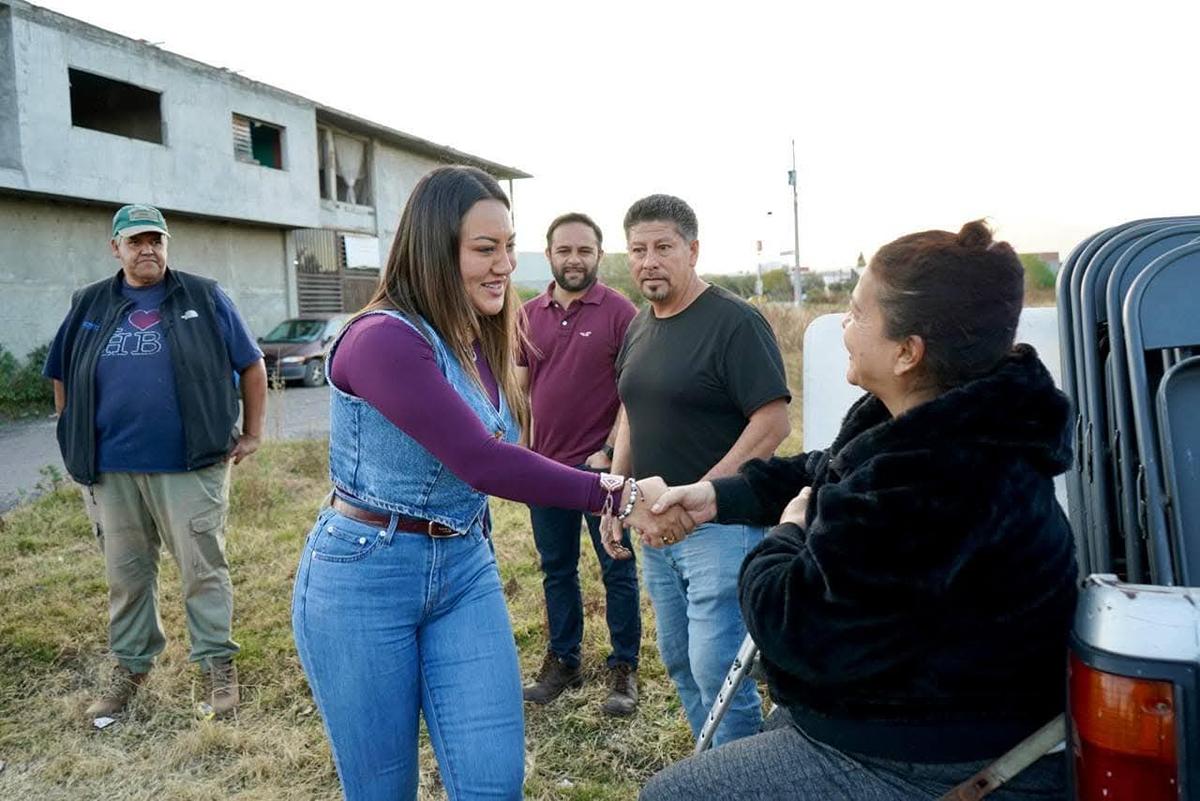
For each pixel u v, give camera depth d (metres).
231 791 2.93
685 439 2.64
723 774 1.52
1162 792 1.10
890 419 1.46
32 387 14.25
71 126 15.55
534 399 3.65
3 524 5.99
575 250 3.46
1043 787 1.35
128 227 3.32
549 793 2.88
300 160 21.20
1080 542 1.72
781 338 13.92
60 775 3.02
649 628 4.10
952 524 1.25
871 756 1.40
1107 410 1.68
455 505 1.91
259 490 6.60
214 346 3.42
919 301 1.33
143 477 3.35
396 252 1.87
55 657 3.90
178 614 4.30
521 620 4.20
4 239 15.14
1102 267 1.75
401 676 1.90
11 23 14.48
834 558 1.29
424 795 2.90
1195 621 1.10
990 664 1.29
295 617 1.91
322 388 16.19
